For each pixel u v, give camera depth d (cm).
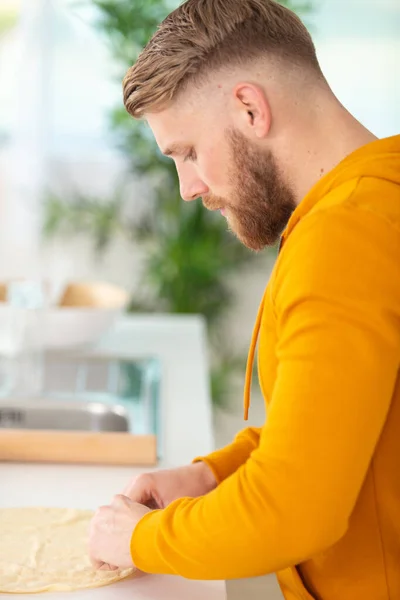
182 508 95
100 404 202
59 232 432
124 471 156
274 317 103
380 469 99
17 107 421
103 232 429
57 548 118
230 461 126
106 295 277
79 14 419
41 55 419
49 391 217
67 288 280
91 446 159
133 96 106
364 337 85
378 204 92
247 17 103
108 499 142
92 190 436
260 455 88
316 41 427
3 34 416
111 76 425
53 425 202
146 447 159
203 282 426
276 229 109
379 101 431
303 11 416
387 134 433
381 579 103
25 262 430
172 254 416
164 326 302
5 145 424
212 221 424
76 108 430
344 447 85
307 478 85
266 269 443
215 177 107
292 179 105
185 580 110
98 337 249
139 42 405
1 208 426
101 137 433
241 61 102
